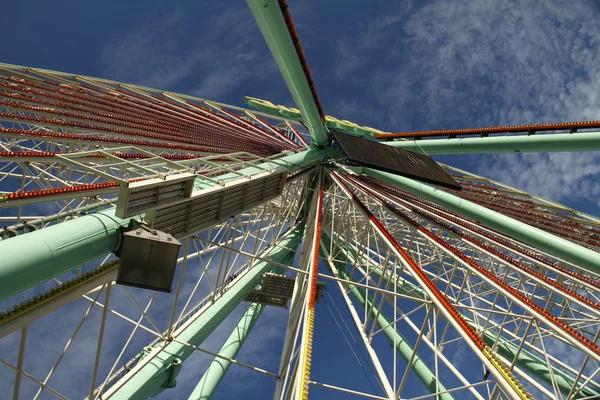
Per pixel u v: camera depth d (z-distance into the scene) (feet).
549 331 81.00
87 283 46.88
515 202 153.79
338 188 135.74
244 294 96.17
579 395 85.61
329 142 135.54
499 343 100.07
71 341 48.16
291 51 79.61
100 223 46.50
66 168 79.66
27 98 96.37
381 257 113.19
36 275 38.01
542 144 124.77
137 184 47.75
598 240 128.77
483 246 91.40
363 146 129.80
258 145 138.82
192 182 57.67
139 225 49.01
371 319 118.21
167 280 47.42
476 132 143.54
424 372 98.63
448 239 123.34
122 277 47.06
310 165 123.34
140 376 64.44
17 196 47.34
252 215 126.82
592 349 60.44
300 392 48.01
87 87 134.51
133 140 99.55
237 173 76.48
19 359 41.19
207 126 147.74
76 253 42.24
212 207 68.95
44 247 38.99
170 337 69.72
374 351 74.95
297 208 143.64
